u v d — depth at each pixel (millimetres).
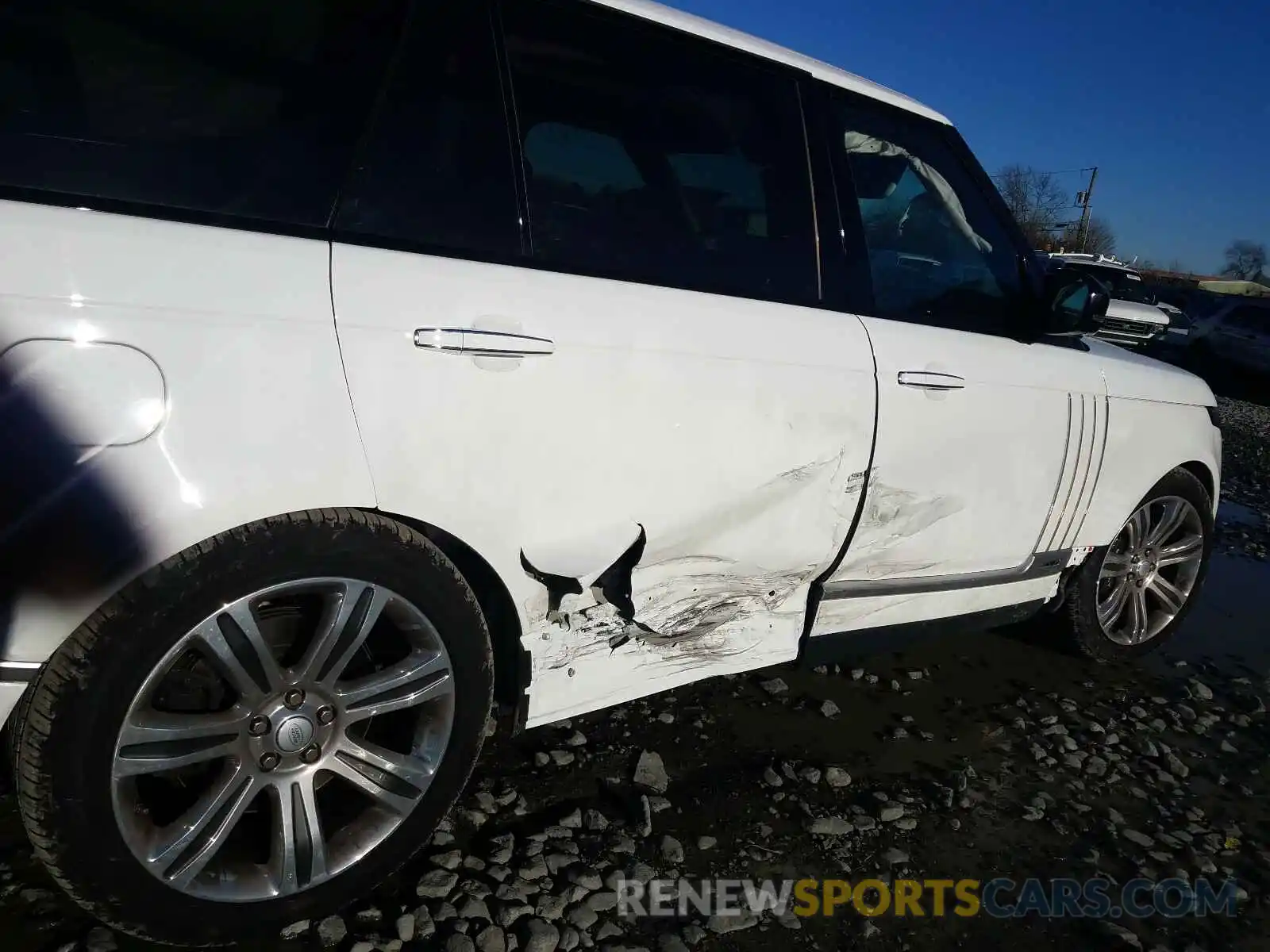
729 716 3145
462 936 2027
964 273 3146
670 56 2449
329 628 1878
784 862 2453
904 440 2791
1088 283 3135
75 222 1601
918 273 3021
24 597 1558
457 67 2064
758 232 2592
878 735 3168
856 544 2814
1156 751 3303
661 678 2568
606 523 2248
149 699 1700
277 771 1886
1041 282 3363
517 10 2158
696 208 2490
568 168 2303
